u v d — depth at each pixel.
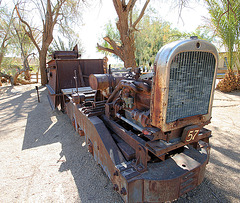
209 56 1.73
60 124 5.34
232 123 4.80
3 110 7.68
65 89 5.61
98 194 2.34
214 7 8.42
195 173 1.93
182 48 1.48
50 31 14.41
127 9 8.38
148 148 1.76
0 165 3.16
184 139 1.77
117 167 1.91
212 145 3.60
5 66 17.39
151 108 1.68
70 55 6.81
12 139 4.41
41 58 15.27
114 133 2.80
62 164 3.11
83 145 3.82
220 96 8.62
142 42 12.45
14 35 15.37
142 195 1.81
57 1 13.20
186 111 1.74
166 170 1.85
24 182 2.65
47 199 2.29
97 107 3.21
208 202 2.15
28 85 16.44
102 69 6.46
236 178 2.57
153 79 1.60
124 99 2.22
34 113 6.91
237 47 9.23
